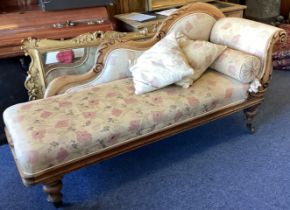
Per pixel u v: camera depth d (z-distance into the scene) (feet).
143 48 7.07
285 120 7.68
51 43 6.65
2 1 8.29
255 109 7.06
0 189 6.06
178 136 7.34
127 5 9.91
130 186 5.97
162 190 5.82
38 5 8.56
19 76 7.92
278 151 6.65
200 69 6.64
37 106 5.92
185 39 7.04
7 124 5.64
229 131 7.44
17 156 4.89
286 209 5.28
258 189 5.71
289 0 13.06
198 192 5.73
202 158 6.59
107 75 6.93
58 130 5.19
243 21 7.13
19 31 7.47
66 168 5.16
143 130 5.64
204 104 6.14
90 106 5.84
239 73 6.42
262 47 6.48
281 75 9.91
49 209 5.56
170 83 6.22
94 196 5.78
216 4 10.48
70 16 7.91
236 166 6.30
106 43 6.75
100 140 5.25
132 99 6.03
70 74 7.25
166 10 9.86
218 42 7.40
